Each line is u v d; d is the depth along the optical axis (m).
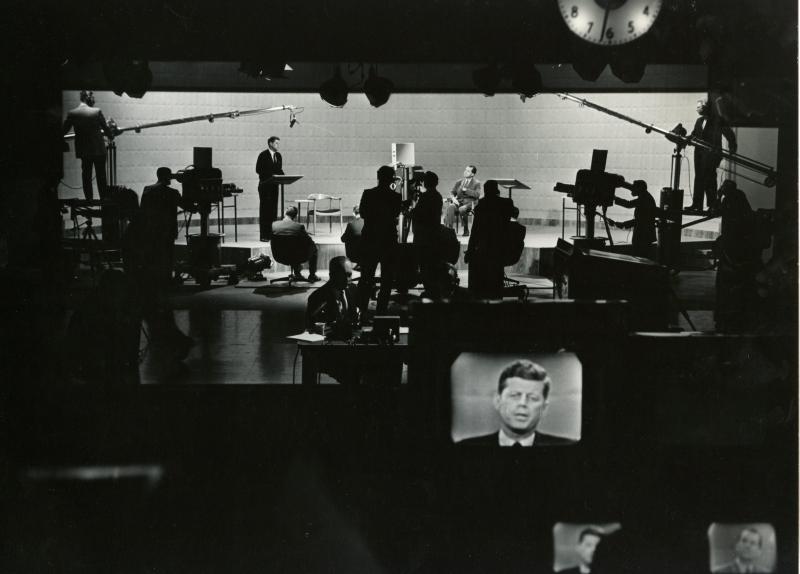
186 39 9.74
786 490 7.27
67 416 8.09
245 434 7.97
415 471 6.95
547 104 19.45
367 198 11.06
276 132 19.45
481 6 9.59
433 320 6.68
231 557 7.20
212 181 14.23
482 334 6.64
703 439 7.27
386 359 7.91
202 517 7.53
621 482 6.89
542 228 19.14
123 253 11.18
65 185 14.68
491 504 6.80
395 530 7.16
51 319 10.88
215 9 9.56
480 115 19.89
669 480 7.17
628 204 14.16
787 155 10.38
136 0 9.64
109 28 9.77
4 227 12.74
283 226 13.97
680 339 7.50
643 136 18.58
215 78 13.03
